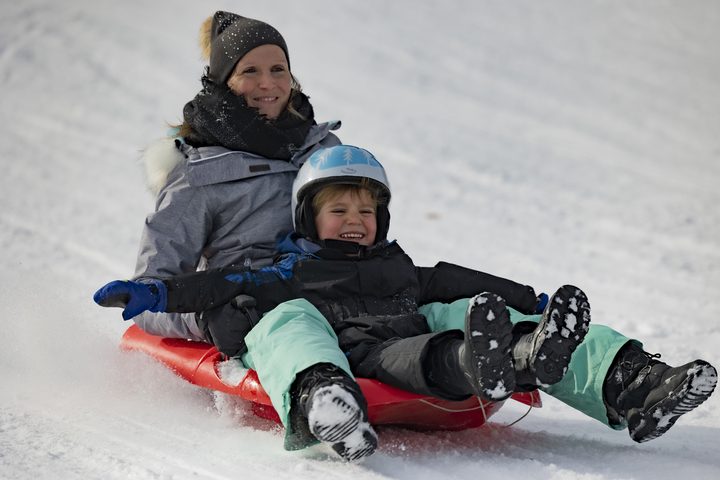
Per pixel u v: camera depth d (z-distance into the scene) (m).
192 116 12.39
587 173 36.53
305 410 8.34
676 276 23.45
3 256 21.45
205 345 11.69
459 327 10.91
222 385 10.34
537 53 57.53
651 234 28.12
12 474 8.07
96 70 44.88
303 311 9.80
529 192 33.00
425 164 35.94
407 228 27.61
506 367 8.36
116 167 32.78
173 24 53.69
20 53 45.69
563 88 51.41
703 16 69.38
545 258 24.94
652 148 41.94
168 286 10.23
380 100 45.59
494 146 39.69
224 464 8.69
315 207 11.37
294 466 8.65
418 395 9.28
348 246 11.16
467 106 46.25
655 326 18.00
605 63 57.28
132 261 22.16
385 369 9.32
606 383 9.45
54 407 10.53
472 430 10.50
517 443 10.02
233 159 12.08
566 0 69.25
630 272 23.75
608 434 10.88
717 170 38.72
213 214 12.09
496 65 54.16
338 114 42.78
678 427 11.12
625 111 48.31
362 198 11.36
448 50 55.62
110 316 15.83
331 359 8.73
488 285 11.66
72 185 29.98
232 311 10.44
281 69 12.63
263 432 10.00
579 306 8.44
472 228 28.00
